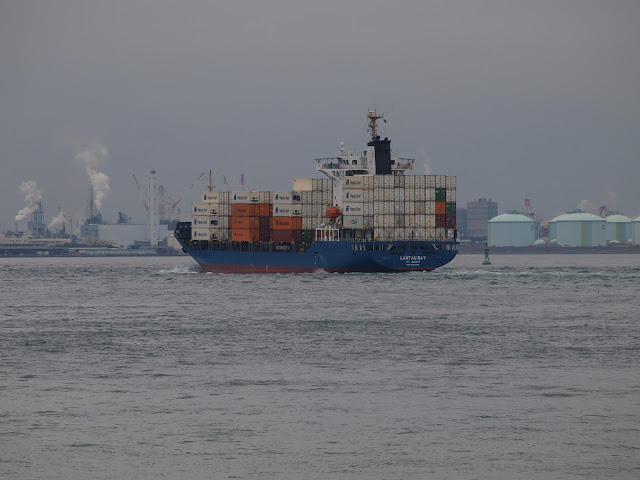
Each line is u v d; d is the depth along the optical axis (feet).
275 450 460.14
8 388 613.11
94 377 654.94
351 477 420.77
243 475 423.64
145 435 488.02
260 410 541.75
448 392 591.78
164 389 606.14
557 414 527.40
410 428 498.69
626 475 419.95
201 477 421.18
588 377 644.27
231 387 611.88
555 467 431.43
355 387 610.24
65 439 481.46
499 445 465.88
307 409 543.80
